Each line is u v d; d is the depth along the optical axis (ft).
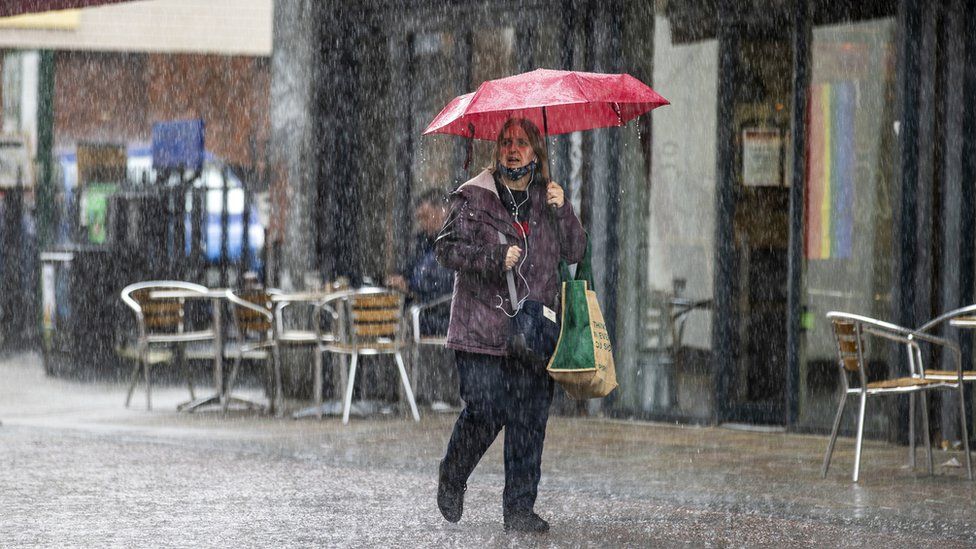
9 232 197.16
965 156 87.51
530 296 53.93
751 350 99.66
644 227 102.32
